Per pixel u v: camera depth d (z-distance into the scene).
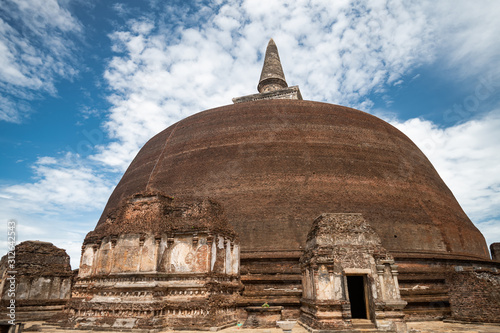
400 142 29.59
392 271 15.65
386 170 25.80
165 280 16.39
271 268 20.42
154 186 26.86
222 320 16.27
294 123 27.69
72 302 17.69
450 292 19.64
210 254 16.75
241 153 25.98
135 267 16.58
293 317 18.17
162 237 17.03
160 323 15.09
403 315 14.63
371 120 30.05
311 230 17.55
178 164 27.53
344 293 14.77
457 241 24.89
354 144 26.78
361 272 15.27
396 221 23.03
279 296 19.00
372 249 15.85
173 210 18.52
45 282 24.38
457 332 14.83
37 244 25.22
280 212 22.41
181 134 30.53
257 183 24.00
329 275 15.01
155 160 29.88
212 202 18.94
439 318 19.19
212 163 26.11
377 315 14.50
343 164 25.11
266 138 26.59
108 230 18.47
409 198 24.92
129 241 17.25
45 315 22.98
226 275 17.88
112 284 16.59
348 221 16.64
